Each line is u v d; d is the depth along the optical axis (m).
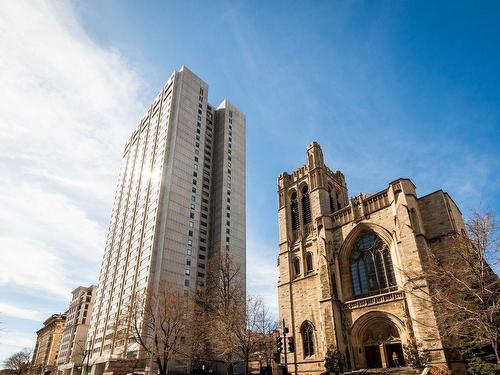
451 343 28.83
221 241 106.31
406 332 32.47
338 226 45.06
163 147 112.00
